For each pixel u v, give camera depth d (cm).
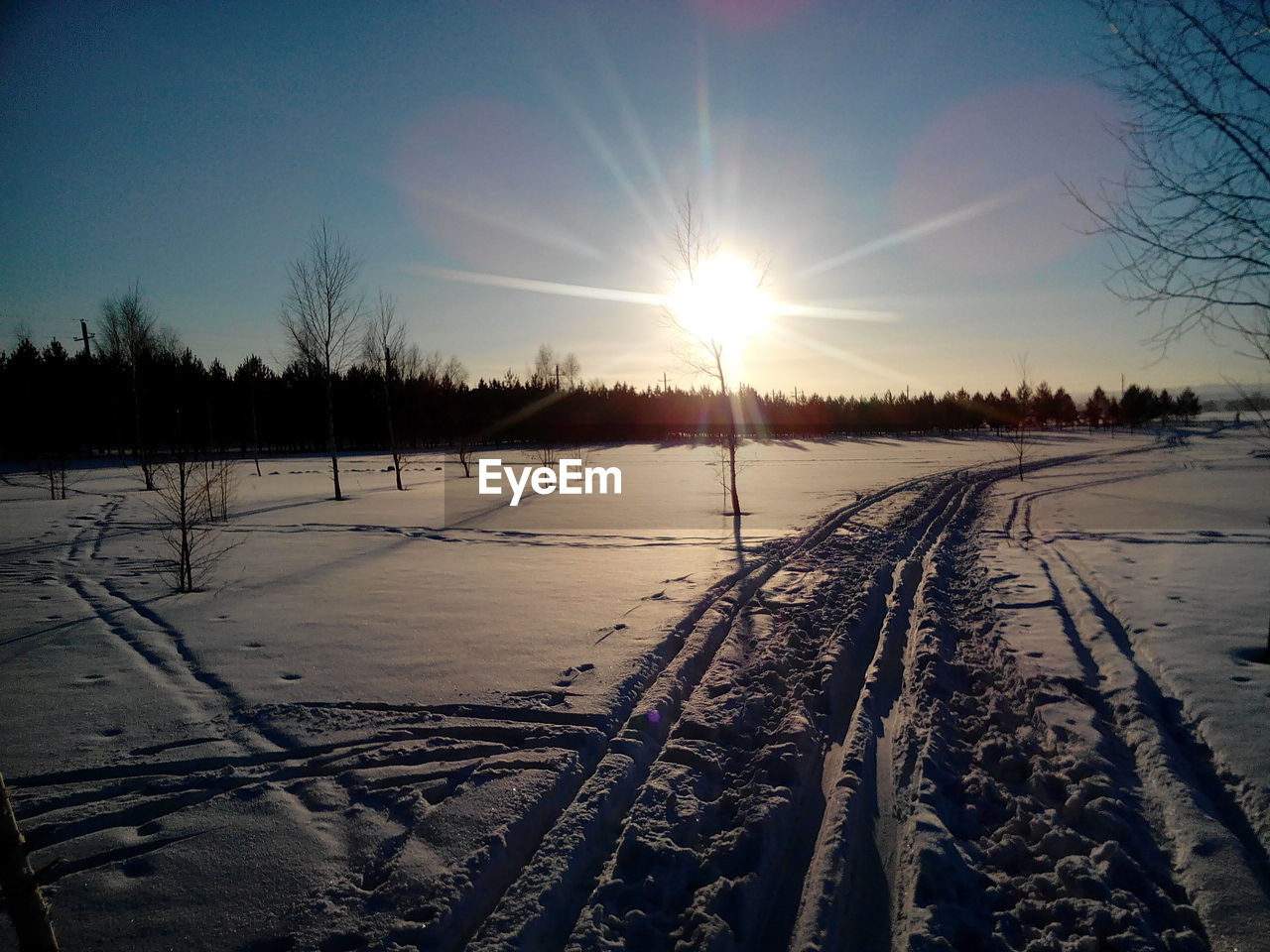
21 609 812
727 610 762
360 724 482
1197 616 691
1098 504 1786
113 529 1502
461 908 294
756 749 449
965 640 691
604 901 302
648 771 423
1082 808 366
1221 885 302
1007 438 6425
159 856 337
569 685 538
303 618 757
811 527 1395
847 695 544
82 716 501
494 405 5981
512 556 1145
